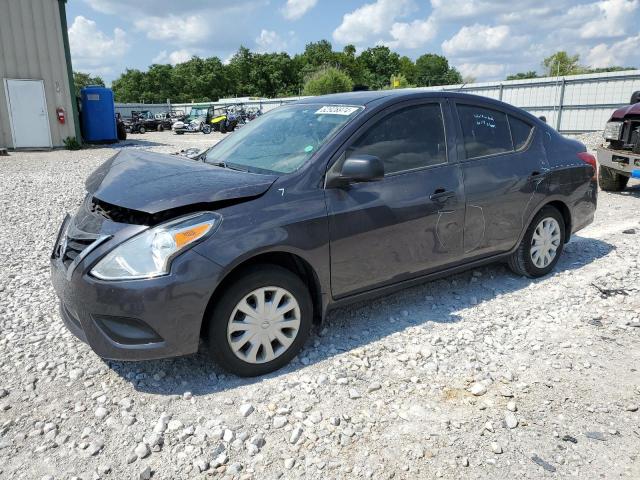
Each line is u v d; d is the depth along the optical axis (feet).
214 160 13.05
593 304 13.70
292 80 342.85
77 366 10.96
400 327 12.53
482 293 14.52
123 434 8.80
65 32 61.72
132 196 9.71
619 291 14.46
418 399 9.64
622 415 9.09
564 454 8.16
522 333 12.14
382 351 11.38
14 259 18.40
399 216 11.81
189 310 9.33
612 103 65.77
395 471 7.86
